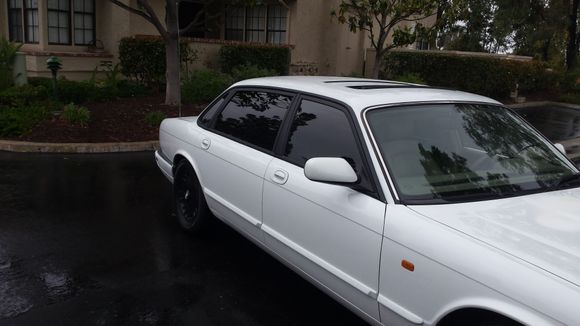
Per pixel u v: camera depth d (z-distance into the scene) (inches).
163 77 537.3
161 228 218.5
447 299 102.3
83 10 588.7
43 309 151.5
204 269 181.5
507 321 95.7
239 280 174.2
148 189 273.6
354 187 126.9
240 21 754.8
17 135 364.5
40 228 213.3
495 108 159.6
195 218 202.8
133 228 217.3
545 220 112.3
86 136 372.5
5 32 604.4
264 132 166.2
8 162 318.3
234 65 613.6
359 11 514.0
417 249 108.3
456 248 102.6
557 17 960.3
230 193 173.6
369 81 174.9
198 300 160.2
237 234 214.1
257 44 637.3
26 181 279.4
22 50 569.0
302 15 730.2
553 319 86.8
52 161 323.9
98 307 153.9
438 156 133.0
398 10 466.6
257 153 163.5
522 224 109.9
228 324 147.5
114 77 505.0
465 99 155.9
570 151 426.9
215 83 502.6
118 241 203.0
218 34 766.5
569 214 116.0
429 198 121.0
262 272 180.9
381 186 122.3
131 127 400.5
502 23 971.9
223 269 182.1
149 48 523.5
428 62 757.3
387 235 115.0
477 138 143.4
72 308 152.7
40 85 466.3
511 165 139.0
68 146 347.3
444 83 748.6
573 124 597.6
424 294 106.9
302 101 157.2
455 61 735.1
